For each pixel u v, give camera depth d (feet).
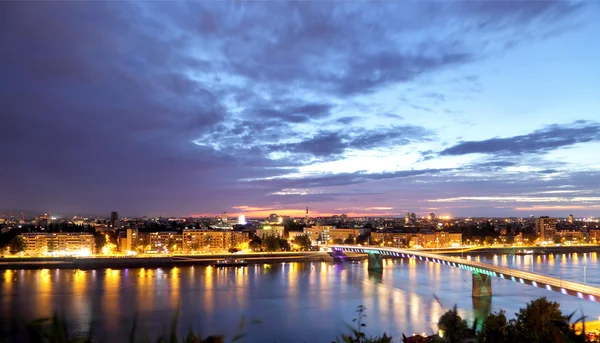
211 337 207.41
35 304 520.42
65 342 32.07
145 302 552.41
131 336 37.37
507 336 46.32
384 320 480.23
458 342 44.14
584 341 39.83
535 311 234.17
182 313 491.72
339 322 469.16
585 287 516.32
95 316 458.91
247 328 435.12
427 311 528.22
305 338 406.62
